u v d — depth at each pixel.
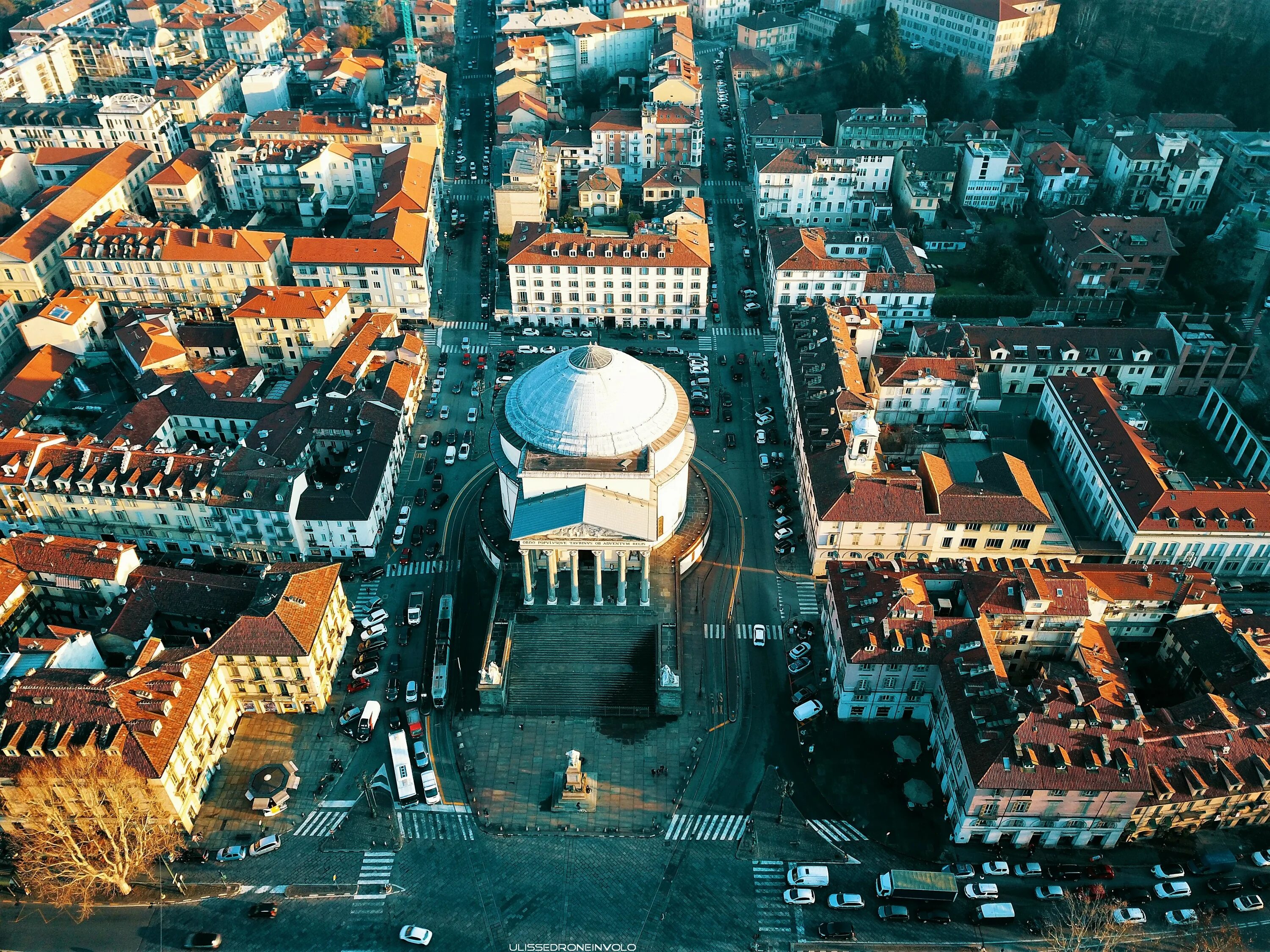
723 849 139.62
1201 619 160.50
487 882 135.25
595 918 131.00
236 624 150.62
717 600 179.75
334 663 163.75
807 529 193.12
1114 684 144.25
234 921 130.50
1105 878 135.50
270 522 180.88
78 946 127.69
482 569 185.50
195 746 142.62
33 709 136.62
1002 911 129.38
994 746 135.00
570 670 163.88
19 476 182.75
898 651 149.75
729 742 154.75
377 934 129.12
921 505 179.00
